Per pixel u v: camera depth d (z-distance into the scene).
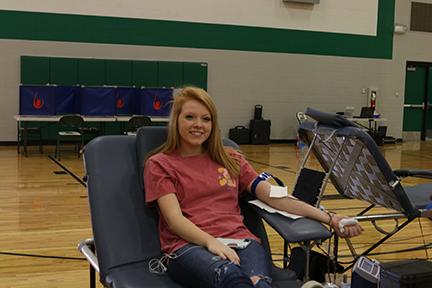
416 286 1.93
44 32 10.24
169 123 2.18
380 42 12.78
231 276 1.66
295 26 12.05
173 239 2.01
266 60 11.90
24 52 10.15
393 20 12.84
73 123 8.77
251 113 11.91
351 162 2.73
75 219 4.63
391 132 13.16
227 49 11.58
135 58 10.94
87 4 10.48
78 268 3.30
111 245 2.04
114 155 2.27
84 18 10.48
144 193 2.19
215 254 1.82
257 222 2.25
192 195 2.07
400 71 13.05
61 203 5.30
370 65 12.77
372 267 2.13
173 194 2.04
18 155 8.97
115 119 9.17
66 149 9.84
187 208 2.06
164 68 10.98
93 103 9.34
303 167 2.96
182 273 1.83
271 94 12.02
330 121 2.60
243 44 11.69
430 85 13.54
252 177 2.21
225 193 2.12
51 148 9.96
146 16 10.92
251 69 11.80
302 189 2.88
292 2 11.94
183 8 11.16
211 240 1.88
